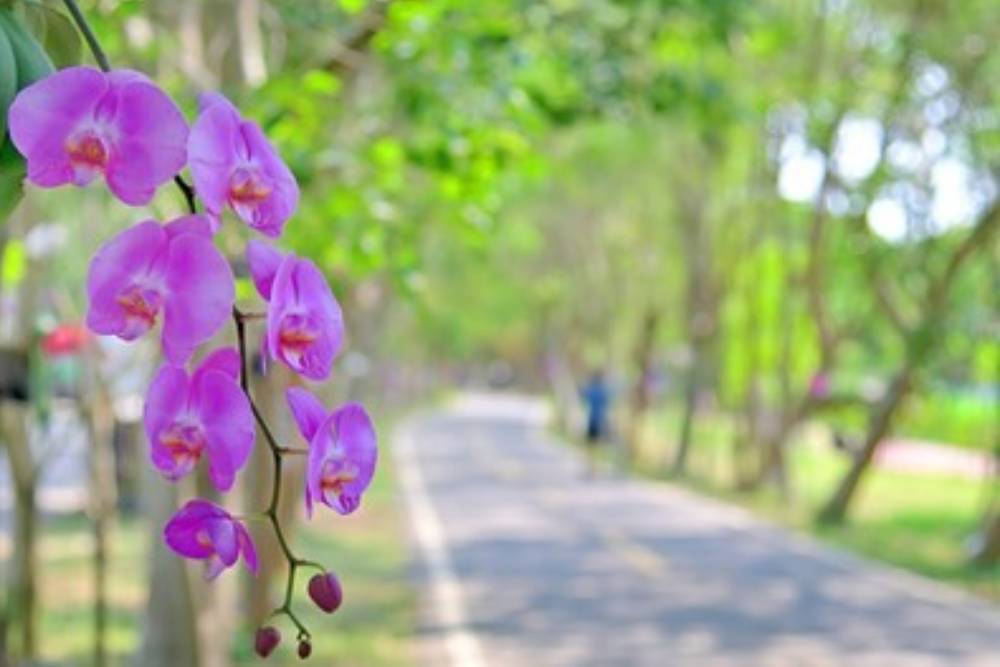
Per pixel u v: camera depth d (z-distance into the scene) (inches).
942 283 933.2
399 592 650.2
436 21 301.6
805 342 1380.4
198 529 55.2
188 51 293.9
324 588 57.9
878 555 836.6
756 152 1232.2
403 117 346.3
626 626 582.2
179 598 321.7
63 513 837.8
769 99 762.2
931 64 917.2
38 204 327.3
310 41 348.5
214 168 53.0
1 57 57.5
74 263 356.5
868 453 1013.8
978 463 1851.6
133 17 261.6
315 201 291.9
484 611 609.0
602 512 1076.5
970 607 653.9
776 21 530.9
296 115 267.1
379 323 1111.0
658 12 400.5
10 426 425.1
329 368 54.1
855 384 1528.1
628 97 405.4
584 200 1603.1
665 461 1754.4
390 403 2637.8
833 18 967.6
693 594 674.8
